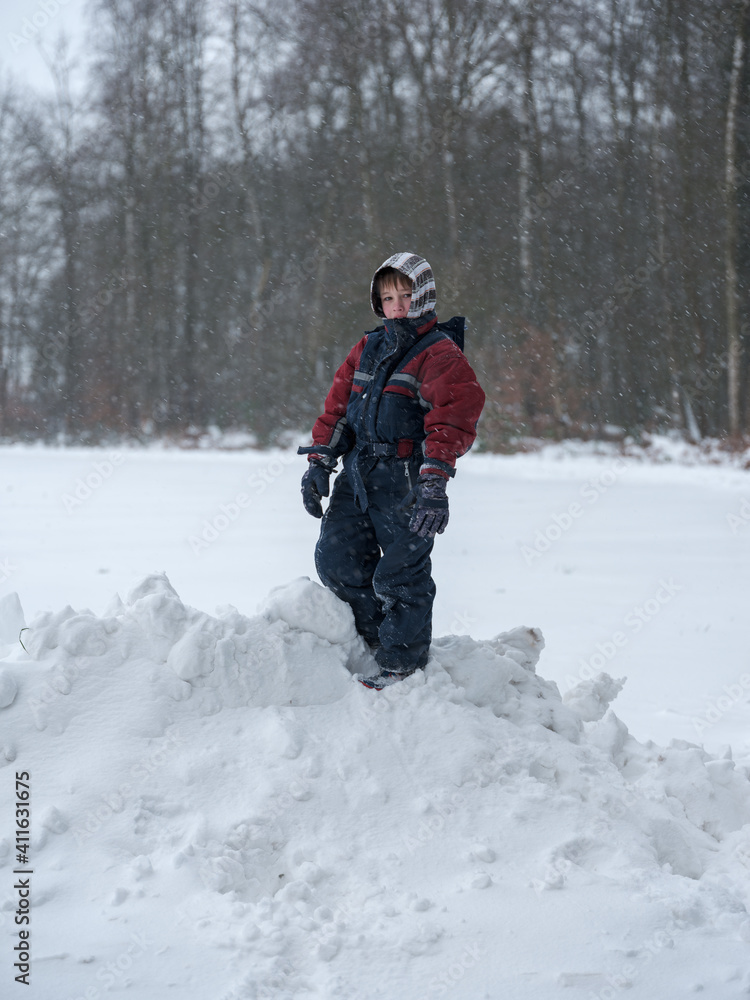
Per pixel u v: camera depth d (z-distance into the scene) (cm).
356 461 280
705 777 274
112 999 173
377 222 2728
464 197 2730
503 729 271
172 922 197
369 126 2777
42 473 1917
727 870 242
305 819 233
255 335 2992
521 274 2747
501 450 2392
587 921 201
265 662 264
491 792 246
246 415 2966
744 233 2423
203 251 3175
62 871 211
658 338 2762
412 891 214
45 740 243
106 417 3170
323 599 281
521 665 310
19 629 317
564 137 2762
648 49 2583
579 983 181
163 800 233
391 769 248
